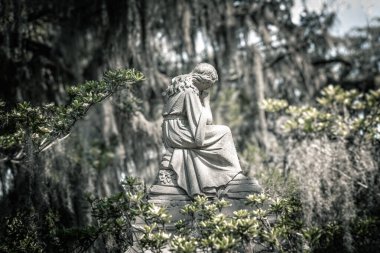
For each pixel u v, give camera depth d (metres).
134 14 15.90
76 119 9.81
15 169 13.62
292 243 8.80
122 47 15.86
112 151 18.27
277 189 10.41
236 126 20.36
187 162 8.77
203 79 9.05
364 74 20.45
